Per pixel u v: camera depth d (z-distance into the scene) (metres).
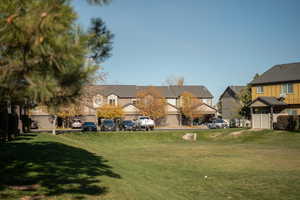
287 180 11.48
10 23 3.31
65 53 3.57
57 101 4.82
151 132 36.00
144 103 54.75
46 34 3.41
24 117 26.12
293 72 39.22
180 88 67.44
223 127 49.00
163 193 8.91
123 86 63.12
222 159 17.48
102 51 6.31
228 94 67.06
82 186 7.79
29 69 3.67
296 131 30.66
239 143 28.77
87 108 52.03
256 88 41.94
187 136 35.31
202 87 68.88
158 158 18.38
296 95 37.34
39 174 8.67
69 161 11.53
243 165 15.25
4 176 8.11
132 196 7.39
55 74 3.84
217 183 11.09
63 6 3.49
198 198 9.02
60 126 52.25
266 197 9.20
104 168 11.44
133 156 19.41
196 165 15.43
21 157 11.19
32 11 3.41
